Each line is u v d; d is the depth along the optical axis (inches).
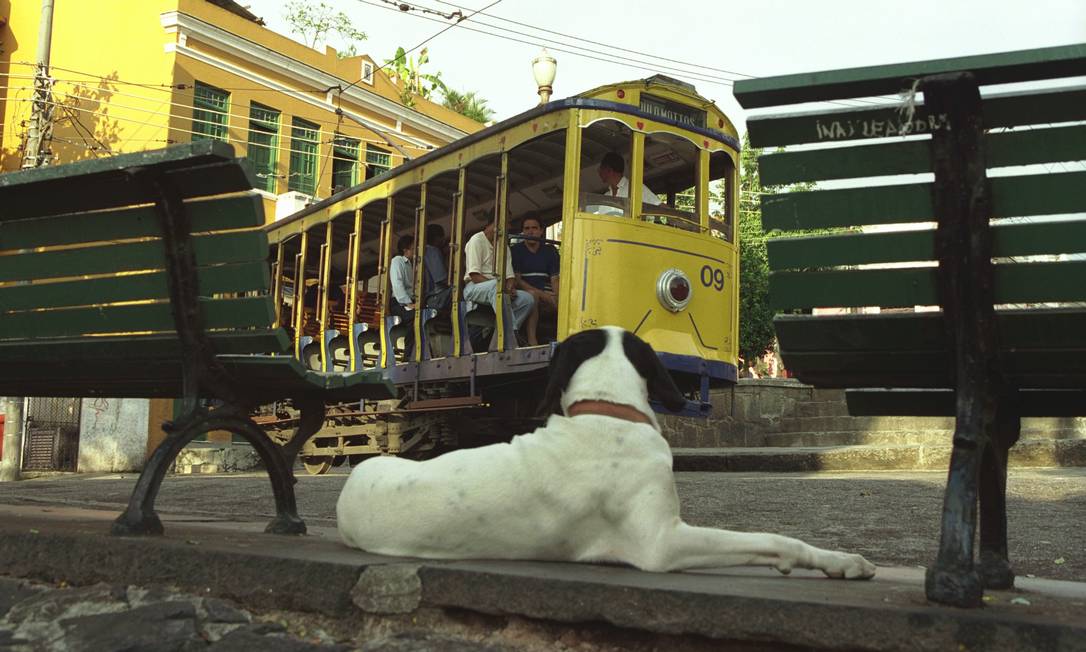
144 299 146.4
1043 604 90.4
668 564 114.1
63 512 206.4
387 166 938.7
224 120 799.1
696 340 375.9
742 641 89.0
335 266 584.7
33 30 824.3
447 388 434.0
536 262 404.5
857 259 99.9
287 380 147.2
